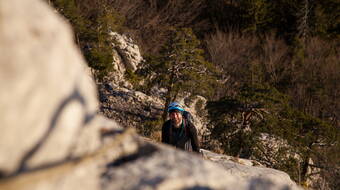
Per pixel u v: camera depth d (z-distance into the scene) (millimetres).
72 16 16375
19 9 649
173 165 1044
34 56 634
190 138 3084
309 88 19734
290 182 3125
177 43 15445
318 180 11531
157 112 17578
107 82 18891
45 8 757
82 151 797
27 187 599
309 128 12484
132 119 16547
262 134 13391
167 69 15648
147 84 17047
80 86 787
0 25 590
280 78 21891
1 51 574
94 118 863
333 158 11664
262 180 1136
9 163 585
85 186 779
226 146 12531
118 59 20094
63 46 745
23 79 596
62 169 672
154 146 1148
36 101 624
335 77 19891
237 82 22031
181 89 15617
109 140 1086
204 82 15711
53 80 675
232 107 12859
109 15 19469
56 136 684
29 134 618
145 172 990
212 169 1092
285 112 12664
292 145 12008
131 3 26844
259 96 12531
